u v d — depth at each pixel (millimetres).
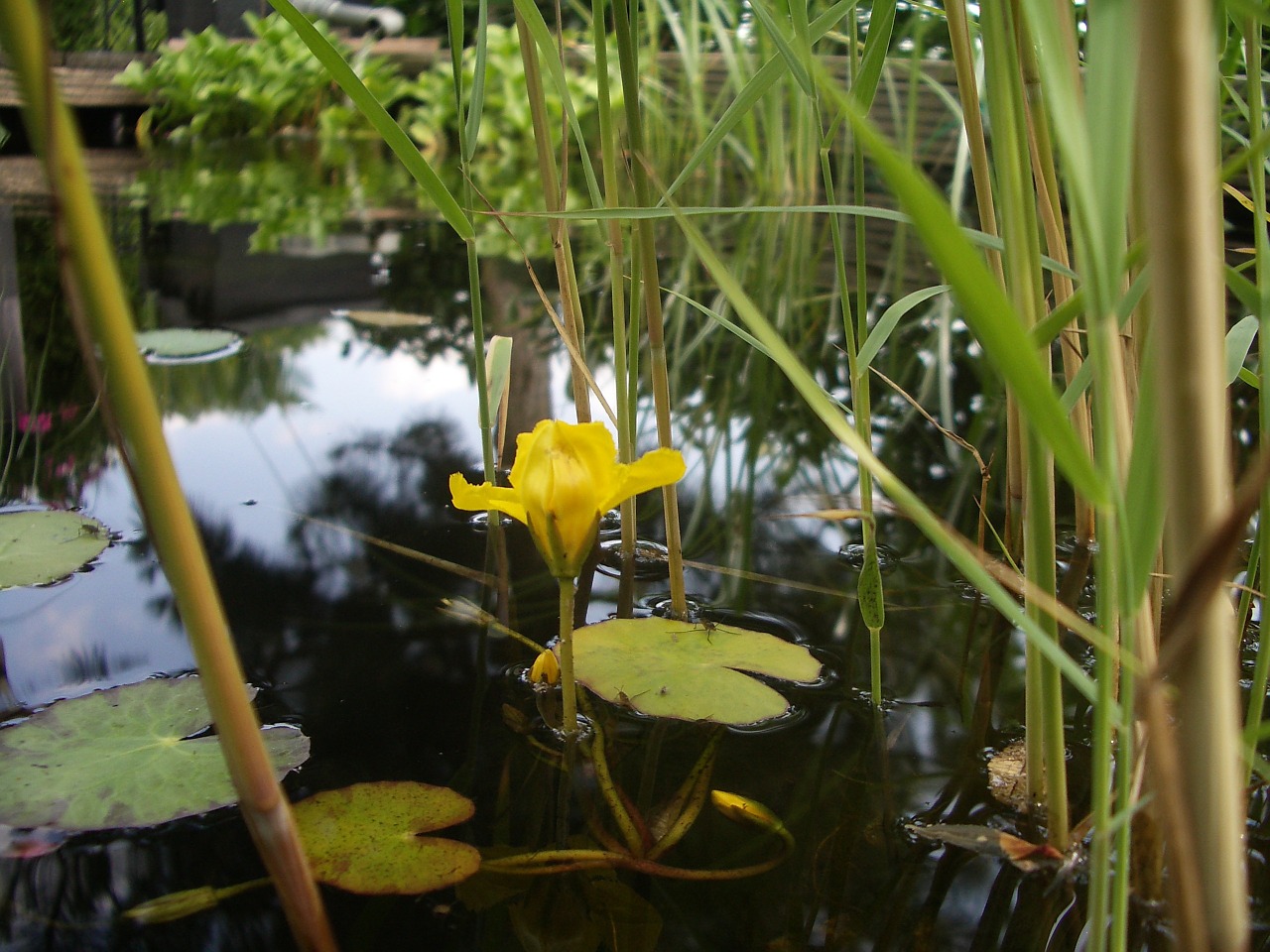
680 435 417
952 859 211
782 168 779
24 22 111
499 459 375
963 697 254
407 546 319
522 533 330
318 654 265
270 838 160
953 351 532
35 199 786
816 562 319
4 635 265
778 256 722
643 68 916
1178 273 114
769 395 463
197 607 143
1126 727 163
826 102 723
